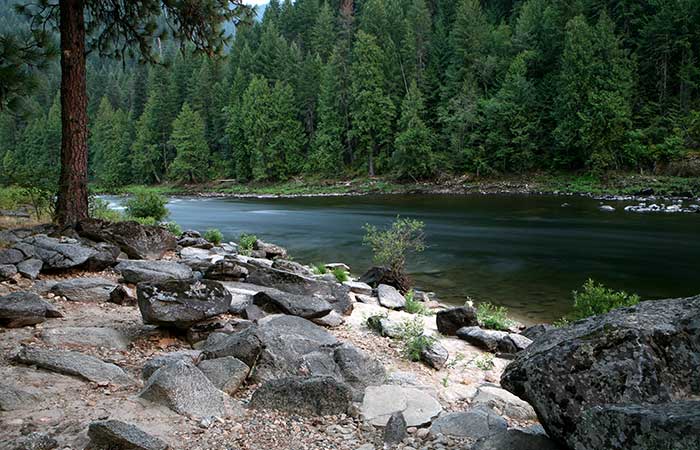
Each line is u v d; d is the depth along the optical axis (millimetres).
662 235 21016
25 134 86938
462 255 17641
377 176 57281
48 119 86125
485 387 5551
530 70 54719
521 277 14297
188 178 70000
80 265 8641
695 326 2521
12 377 4180
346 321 8148
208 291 6207
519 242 20297
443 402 5047
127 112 98062
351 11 84688
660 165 41781
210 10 12750
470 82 54562
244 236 17484
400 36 64938
